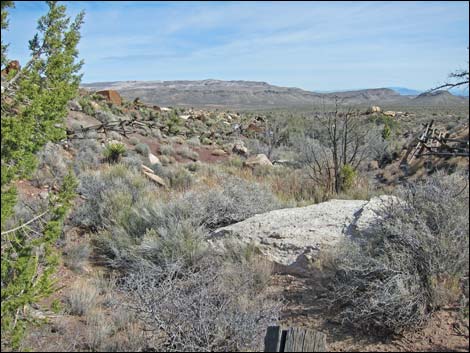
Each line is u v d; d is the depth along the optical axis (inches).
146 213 324.2
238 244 266.5
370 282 185.8
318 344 119.7
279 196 430.0
